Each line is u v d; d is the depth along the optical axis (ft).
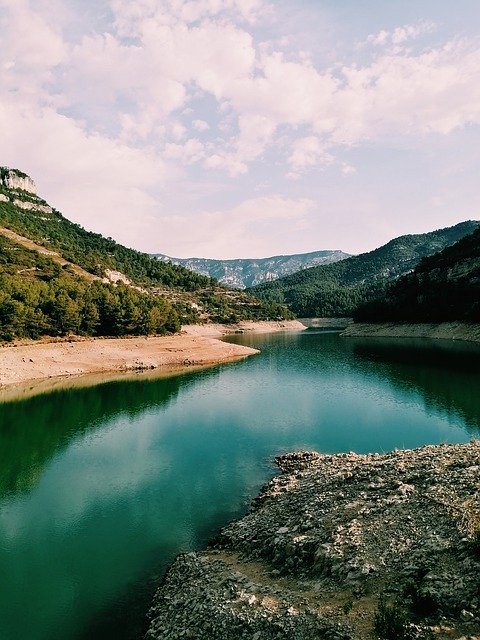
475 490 63.67
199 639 48.55
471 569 46.19
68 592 64.85
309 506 74.49
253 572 60.75
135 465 114.73
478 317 385.29
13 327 265.54
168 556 73.46
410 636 38.81
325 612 46.03
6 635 56.49
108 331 333.01
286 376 240.73
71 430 146.61
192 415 163.63
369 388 201.36
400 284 559.79
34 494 98.32
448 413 155.43
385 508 64.90
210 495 95.81
